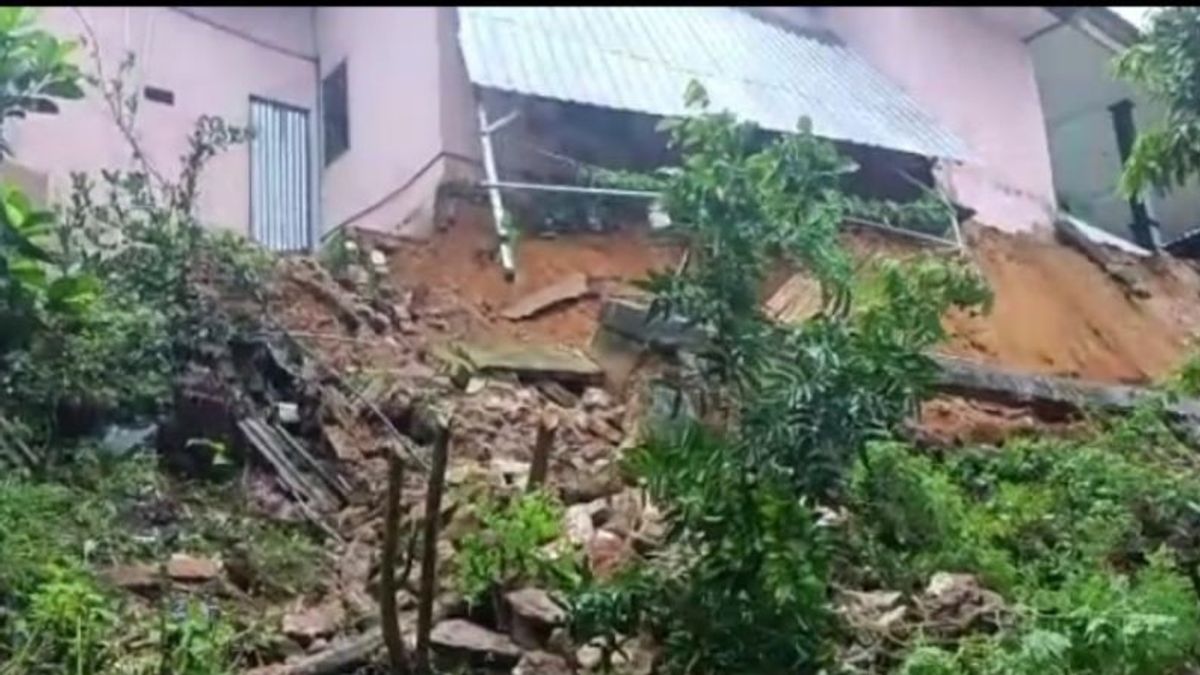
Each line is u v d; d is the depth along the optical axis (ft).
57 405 20.20
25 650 14.10
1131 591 15.74
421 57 34.40
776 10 42.37
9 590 15.28
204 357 22.41
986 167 38.32
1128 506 18.70
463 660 14.94
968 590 16.16
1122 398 25.43
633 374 24.73
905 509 17.52
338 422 22.17
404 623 15.62
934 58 39.42
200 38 37.65
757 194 13.80
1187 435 22.02
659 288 13.83
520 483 19.56
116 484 19.07
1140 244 37.60
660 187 14.57
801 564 12.59
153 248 23.80
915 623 15.40
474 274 30.25
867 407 13.08
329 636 15.87
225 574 17.42
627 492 18.71
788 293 16.97
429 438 22.24
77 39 30.30
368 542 18.83
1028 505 19.06
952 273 15.23
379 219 34.63
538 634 15.25
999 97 40.04
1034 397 24.49
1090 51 41.45
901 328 14.25
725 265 13.73
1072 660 13.75
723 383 13.64
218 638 14.92
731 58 37.04
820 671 12.96
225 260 24.72
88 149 33.55
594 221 32.14
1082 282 35.12
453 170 32.27
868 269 16.03
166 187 27.27
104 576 16.43
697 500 12.98
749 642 12.73
